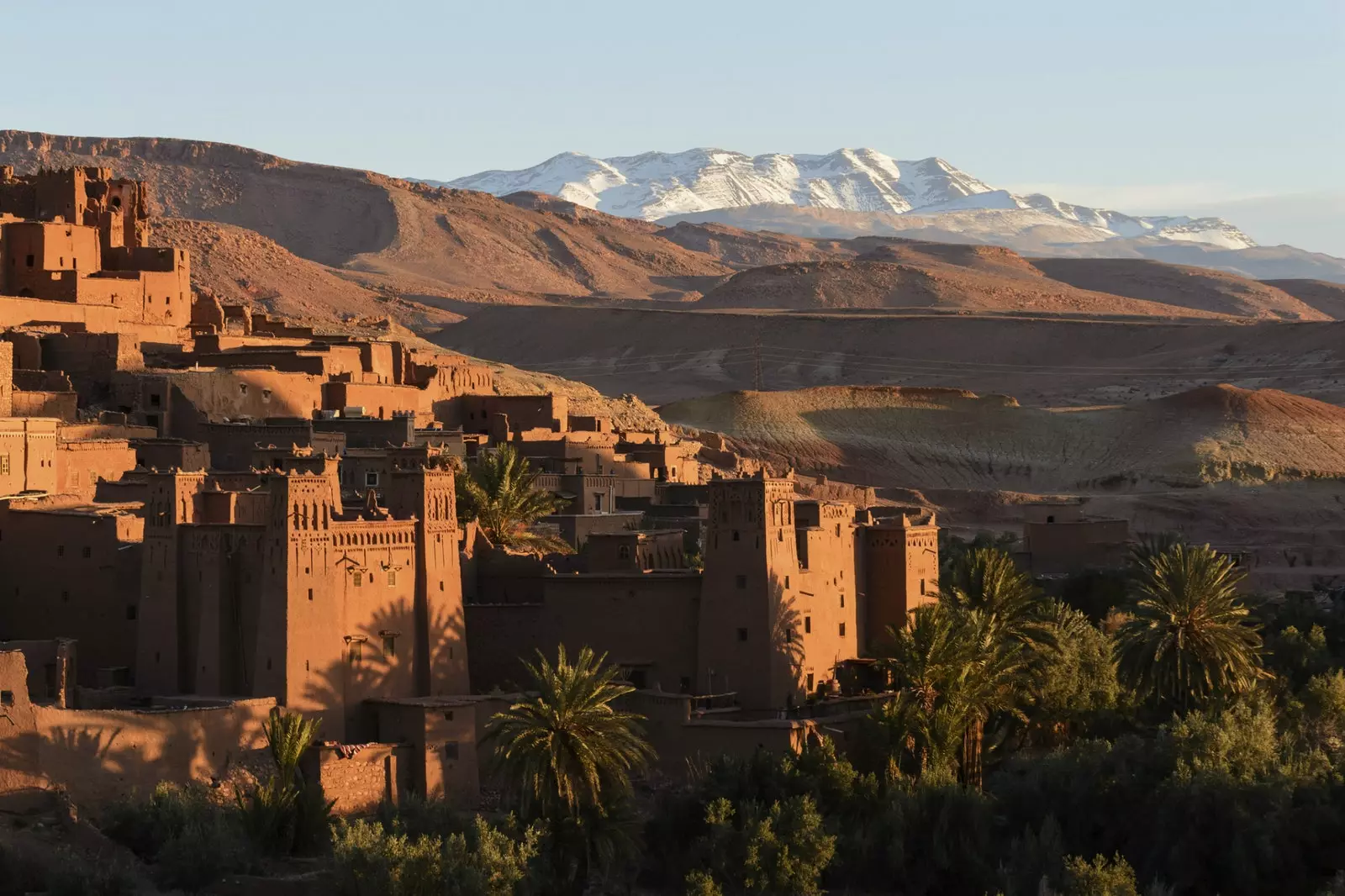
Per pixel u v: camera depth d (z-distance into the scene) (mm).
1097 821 172875
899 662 176750
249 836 148000
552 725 153625
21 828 141500
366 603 169875
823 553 187000
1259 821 166375
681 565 199250
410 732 165125
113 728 149500
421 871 139875
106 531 180000
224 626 168000
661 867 160500
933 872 163125
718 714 174000
